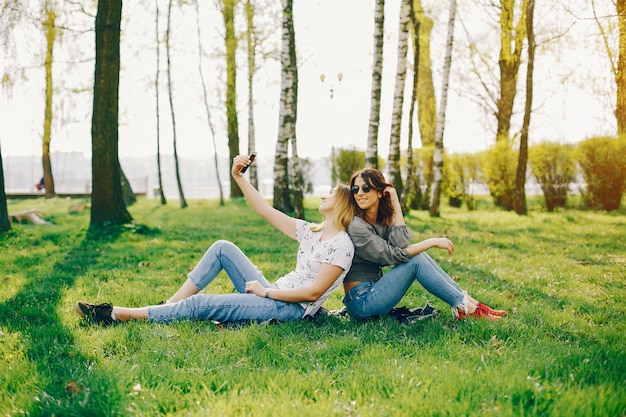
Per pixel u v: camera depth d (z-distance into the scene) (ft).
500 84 77.10
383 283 16.10
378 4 52.80
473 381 11.23
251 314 15.90
